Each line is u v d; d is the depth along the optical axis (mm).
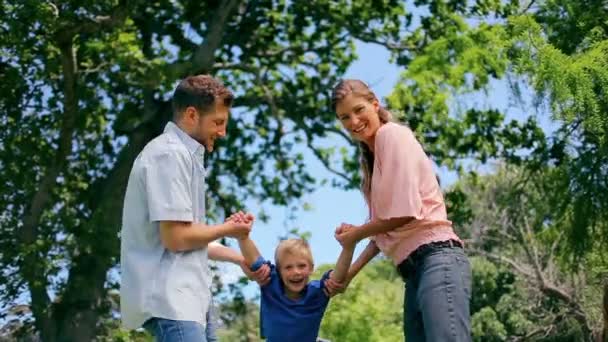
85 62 15883
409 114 14758
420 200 4348
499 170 21281
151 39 17828
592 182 12930
